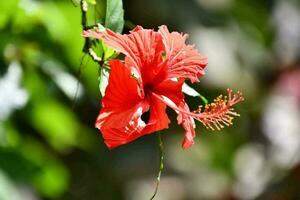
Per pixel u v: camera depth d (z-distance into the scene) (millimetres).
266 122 11781
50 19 7391
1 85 7336
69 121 7883
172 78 4781
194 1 9930
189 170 11391
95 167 10047
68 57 7605
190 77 4812
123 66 4488
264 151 11633
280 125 11812
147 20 9562
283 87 11883
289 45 11828
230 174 11602
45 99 7641
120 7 4676
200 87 9820
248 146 11781
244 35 10852
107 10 4645
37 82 7543
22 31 7383
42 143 8320
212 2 10250
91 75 7543
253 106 11539
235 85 10305
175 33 4848
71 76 7582
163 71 4750
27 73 7484
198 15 9930
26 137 8102
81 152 9898
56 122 7879
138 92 4570
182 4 9758
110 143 4477
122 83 4496
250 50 10992
